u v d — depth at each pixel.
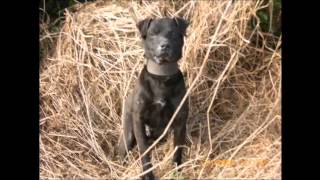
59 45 7.75
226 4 7.82
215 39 7.59
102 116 7.34
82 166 6.82
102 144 7.20
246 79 7.64
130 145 6.98
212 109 7.43
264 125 7.07
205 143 7.07
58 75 7.47
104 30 7.88
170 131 7.19
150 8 8.12
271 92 7.42
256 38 7.84
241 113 7.38
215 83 7.45
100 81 7.49
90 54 7.61
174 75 6.53
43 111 7.22
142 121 6.65
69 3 8.49
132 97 6.73
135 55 7.70
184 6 7.97
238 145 6.99
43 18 8.16
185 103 6.64
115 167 6.88
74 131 7.07
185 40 7.68
